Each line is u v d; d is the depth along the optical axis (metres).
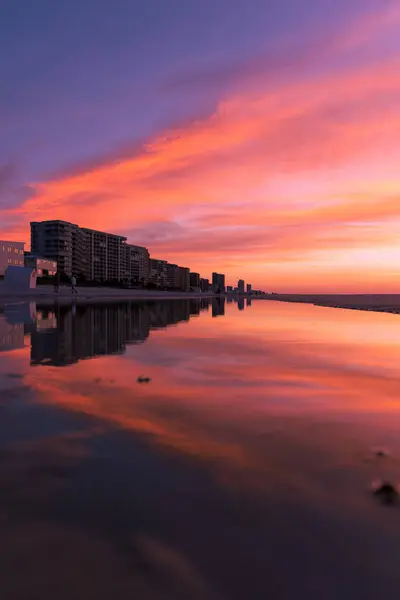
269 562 2.25
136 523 2.64
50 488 3.12
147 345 11.96
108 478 3.31
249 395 6.15
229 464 3.61
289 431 4.52
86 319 21.28
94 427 4.61
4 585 2.07
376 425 4.74
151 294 113.56
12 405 5.49
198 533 2.53
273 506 2.86
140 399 5.87
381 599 1.98
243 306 53.78
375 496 3.01
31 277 65.12
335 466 3.56
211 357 9.81
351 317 28.41
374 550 2.34
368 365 8.79
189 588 2.05
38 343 12.10
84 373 7.74
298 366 8.65
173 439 4.24
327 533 2.52
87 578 2.12
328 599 1.98
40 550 2.35
